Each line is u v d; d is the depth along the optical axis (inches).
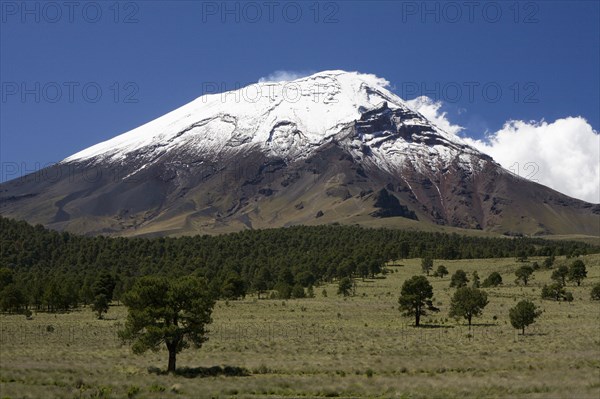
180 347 3250.5
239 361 3484.3
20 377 2780.5
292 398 2479.1
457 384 2642.7
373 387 2637.8
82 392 2475.4
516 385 2568.9
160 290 3270.2
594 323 5315.0
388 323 5871.1
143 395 2434.8
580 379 2677.2
